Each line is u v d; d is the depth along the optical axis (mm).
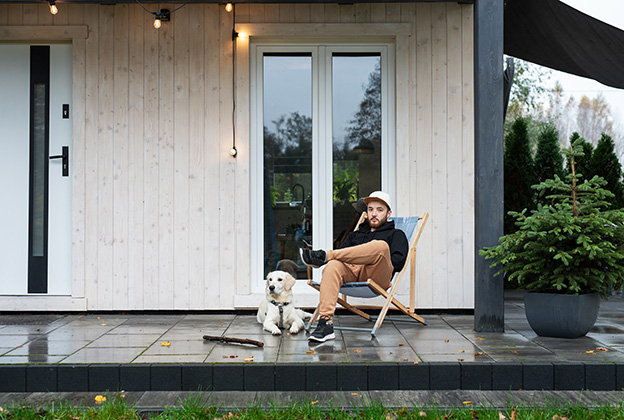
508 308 5125
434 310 4832
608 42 5340
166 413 2600
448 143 4871
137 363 3016
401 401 2807
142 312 4844
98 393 2947
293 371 2980
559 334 3734
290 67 5016
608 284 3848
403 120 4867
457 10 4887
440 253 4836
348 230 4969
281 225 4988
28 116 4910
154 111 4883
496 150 3977
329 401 2779
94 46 4867
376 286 3840
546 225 3723
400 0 4355
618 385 3004
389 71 4988
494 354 3242
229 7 4781
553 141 6938
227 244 4871
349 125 5008
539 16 5188
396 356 3193
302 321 4109
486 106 3984
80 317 4656
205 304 4855
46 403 2787
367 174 5000
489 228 3975
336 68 5020
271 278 3988
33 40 4906
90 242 4840
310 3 4441
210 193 4879
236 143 4883
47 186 4887
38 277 4871
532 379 3000
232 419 2504
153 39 4895
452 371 2996
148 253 4855
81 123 4840
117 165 4863
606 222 3654
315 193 4973
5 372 2973
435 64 4887
